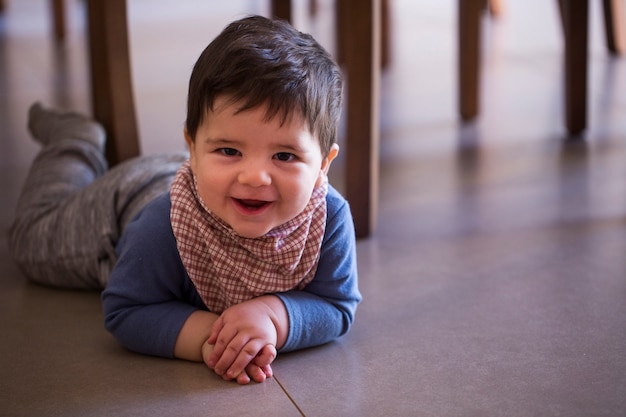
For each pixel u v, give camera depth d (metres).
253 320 1.09
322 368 1.12
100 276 1.32
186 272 1.14
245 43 1.03
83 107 2.29
